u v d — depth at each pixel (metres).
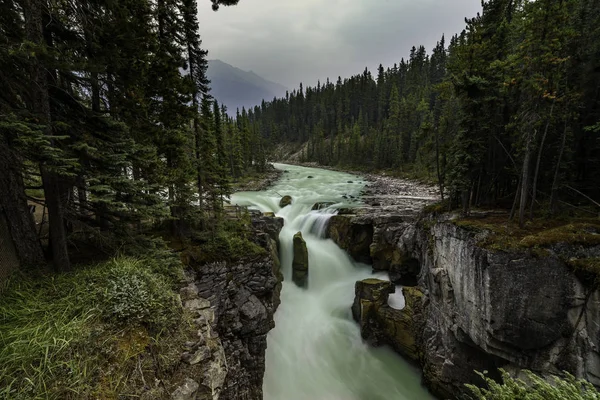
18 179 8.05
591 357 11.41
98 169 8.39
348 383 17.17
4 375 4.68
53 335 5.52
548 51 13.03
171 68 14.12
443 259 17.34
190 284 10.89
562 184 16.12
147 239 10.59
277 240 25.28
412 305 18.97
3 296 6.71
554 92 13.19
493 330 13.07
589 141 17.03
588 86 16.25
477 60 16.94
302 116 141.88
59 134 8.10
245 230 19.88
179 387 5.99
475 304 14.08
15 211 7.93
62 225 8.25
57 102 8.02
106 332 6.11
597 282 11.25
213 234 16.08
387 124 78.81
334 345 19.25
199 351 6.98
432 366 16.62
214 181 18.66
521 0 19.33
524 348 12.85
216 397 6.97
